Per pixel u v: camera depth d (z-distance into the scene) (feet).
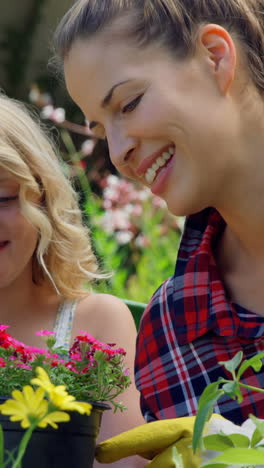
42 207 5.63
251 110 3.83
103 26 3.81
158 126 3.67
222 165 3.79
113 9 3.84
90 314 5.74
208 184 3.81
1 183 5.13
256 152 3.84
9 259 5.17
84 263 6.10
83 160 14.07
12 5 19.38
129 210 11.21
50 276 5.51
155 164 3.79
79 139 15.87
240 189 3.89
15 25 19.22
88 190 10.57
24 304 5.68
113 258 10.03
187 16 3.83
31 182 5.22
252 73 3.88
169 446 3.32
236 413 4.13
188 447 2.93
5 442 2.89
